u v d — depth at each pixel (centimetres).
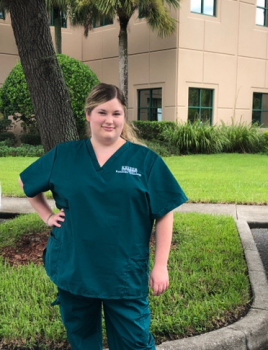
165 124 1623
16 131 1856
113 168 205
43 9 454
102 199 201
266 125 2016
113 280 202
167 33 1555
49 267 217
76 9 1504
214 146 1620
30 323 305
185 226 568
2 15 1844
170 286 362
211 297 348
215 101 1803
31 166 220
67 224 209
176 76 1673
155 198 208
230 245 487
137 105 1873
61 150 217
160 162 212
